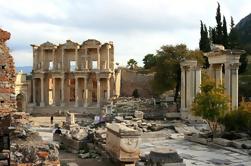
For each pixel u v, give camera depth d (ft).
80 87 334.03
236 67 156.87
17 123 50.78
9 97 49.70
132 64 465.47
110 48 327.88
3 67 48.47
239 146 117.39
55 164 46.06
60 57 335.26
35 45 334.44
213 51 167.43
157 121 198.08
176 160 58.95
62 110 314.35
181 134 154.81
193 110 142.72
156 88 275.80
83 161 101.14
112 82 328.29
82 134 122.11
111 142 100.42
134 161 92.27
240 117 133.80
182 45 270.05
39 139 51.31
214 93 135.13
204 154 109.91
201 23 324.19
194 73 202.80
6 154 46.37
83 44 326.65
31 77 340.18
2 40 48.06
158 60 269.85
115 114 220.23
